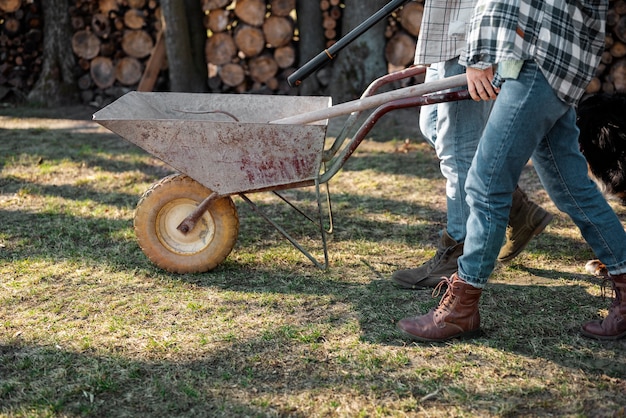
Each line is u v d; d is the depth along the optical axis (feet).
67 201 14.49
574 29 7.08
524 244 10.26
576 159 7.69
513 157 7.27
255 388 7.29
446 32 8.59
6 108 26.11
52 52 26.43
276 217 13.39
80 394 7.22
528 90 7.04
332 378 7.46
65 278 10.37
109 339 8.38
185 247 10.43
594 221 7.72
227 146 9.52
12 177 16.33
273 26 24.61
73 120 23.99
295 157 9.48
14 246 11.78
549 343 8.13
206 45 25.25
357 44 23.89
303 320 8.86
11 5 26.73
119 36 26.03
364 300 9.46
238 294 9.72
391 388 7.23
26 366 7.75
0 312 9.21
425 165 17.40
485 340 8.20
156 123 9.37
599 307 9.11
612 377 7.38
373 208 13.97
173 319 8.95
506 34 6.88
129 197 14.84
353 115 9.96
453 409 6.84
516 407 6.84
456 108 9.00
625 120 10.71
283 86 25.20
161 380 7.45
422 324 8.23
